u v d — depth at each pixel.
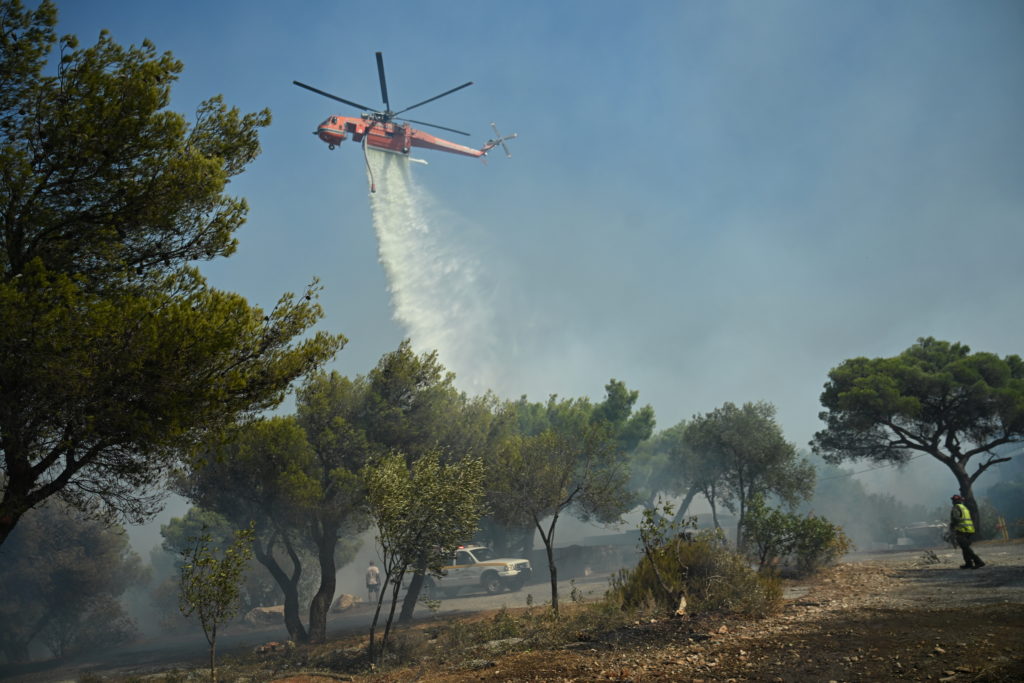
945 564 18.48
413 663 12.02
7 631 29.06
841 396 32.84
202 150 11.16
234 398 10.12
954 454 32.41
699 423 28.94
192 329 8.85
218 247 10.96
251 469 17.03
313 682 11.45
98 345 8.60
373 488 13.20
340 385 19.34
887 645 8.17
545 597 22.56
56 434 9.15
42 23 9.80
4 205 9.12
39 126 9.54
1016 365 33.94
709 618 11.80
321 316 11.02
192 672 14.43
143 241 10.57
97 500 10.45
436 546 13.07
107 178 9.59
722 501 30.16
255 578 33.62
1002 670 6.37
